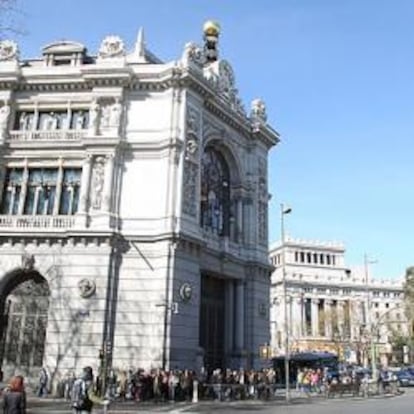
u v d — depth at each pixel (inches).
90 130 1558.8
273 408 1175.0
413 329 2783.0
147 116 1583.4
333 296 4503.0
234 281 1802.4
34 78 1633.9
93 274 1429.6
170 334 1392.7
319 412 1056.2
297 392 1902.1
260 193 1950.1
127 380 1325.0
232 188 1867.6
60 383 1339.8
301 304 4345.5
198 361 1477.6
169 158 1525.6
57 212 1531.7
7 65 1647.4
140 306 1430.9
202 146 1668.3
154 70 1599.4
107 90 1589.6
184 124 1566.2
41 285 1497.3
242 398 1480.1
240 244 1824.6
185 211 1520.7
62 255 1460.4
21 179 1583.4
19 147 1588.3
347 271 4820.4
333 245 4815.5
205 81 1654.8
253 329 1780.3
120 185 1529.3
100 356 1213.7
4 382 1400.1
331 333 4168.3
